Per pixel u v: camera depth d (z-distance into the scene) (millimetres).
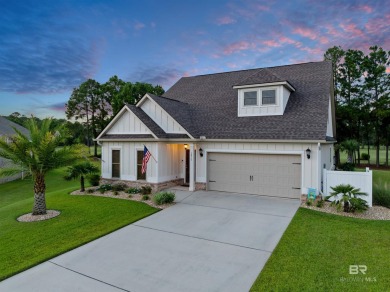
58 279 5730
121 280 5648
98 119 48625
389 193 11469
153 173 14219
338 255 6438
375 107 32500
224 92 17922
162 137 14164
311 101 13820
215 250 7059
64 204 12086
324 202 11516
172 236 8117
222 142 13812
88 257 6781
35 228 8922
